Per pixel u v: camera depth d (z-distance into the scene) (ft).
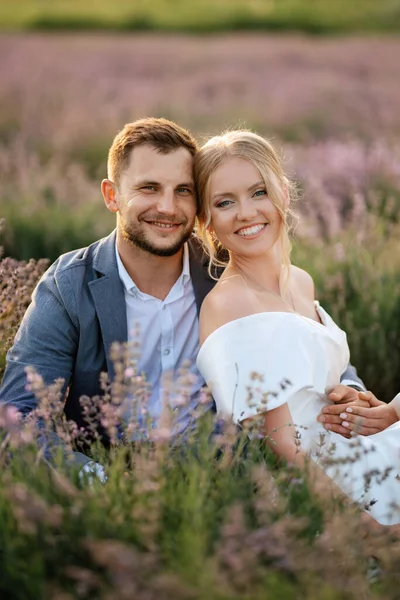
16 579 5.28
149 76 46.34
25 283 10.34
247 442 7.47
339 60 50.80
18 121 34.76
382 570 5.87
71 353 8.48
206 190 8.44
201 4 80.94
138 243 8.38
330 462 6.58
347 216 19.83
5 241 17.34
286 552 5.10
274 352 7.98
